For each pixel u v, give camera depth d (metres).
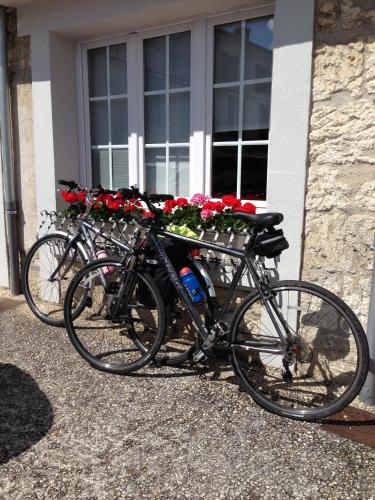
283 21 2.79
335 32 2.67
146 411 2.62
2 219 4.68
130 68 3.91
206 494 2.01
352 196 2.75
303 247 2.94
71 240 3.75
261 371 3.07
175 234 2.93
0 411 2.62
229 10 3.29
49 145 4.18
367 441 2.37
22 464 2.19
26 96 4.30
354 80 2.65
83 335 3.66
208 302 2.94
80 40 4.13
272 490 2.03
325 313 2.85
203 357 2.90
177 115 3.78
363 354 2.38
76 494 2.01
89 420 2.54
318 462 2.21
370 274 2.76
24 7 4.08
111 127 4.19
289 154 2.88
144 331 3.56
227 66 3.44
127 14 3.46
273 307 2.62
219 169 3.60
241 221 3.08
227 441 2.37
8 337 3.67
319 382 2.92
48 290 4.39
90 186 4.38
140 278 3.01
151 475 2.12
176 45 3.67
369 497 1.99
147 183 4.07
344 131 2.72
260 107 3.35
